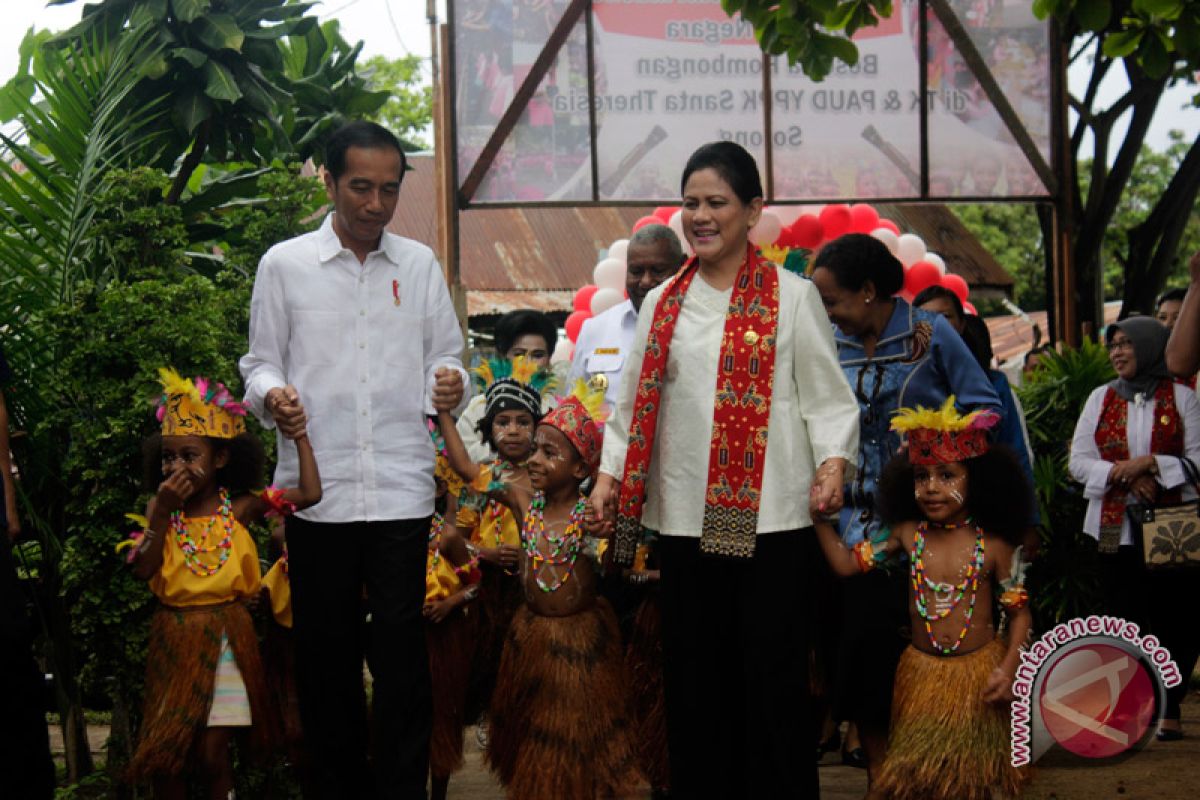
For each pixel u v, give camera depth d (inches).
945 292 232.7
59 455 215.6
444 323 193.9
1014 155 429.4
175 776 183.9
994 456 182.5
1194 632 271.0
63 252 227.5
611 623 194.2
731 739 171.6
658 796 211.5
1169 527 259.0
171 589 185.3
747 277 168.6
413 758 181.5
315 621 185.8
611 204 415.8
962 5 426.3
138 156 263.9
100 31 281.0
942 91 424.8
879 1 285.7
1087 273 566.6
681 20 414.3
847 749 255.1
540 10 410.6
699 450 167.0
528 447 208.4
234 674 187.2
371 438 184.9
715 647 170.1
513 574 212.7
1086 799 223.5
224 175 307.0
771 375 165.2
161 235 223.5
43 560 217.3
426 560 190.2
